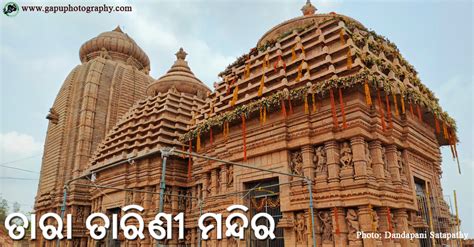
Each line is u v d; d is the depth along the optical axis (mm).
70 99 41312
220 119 20219
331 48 18469
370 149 16156
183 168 26125
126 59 48594
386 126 16891
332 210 15406
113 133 31234
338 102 16547
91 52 47906
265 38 23719
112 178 28219
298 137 17391
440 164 22266
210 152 22344
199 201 22484
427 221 18469
